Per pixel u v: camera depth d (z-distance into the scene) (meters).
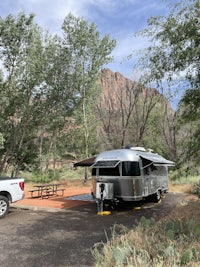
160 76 7.30
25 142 23.73
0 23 18.83
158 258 4.51
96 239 7.02
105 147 34.94
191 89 7.02
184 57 6.64
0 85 19.50
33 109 20.86
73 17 21.78
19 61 19.70
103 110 36.50
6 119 20.66
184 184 20.17
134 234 5.82
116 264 4.45
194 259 4.51
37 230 7.92
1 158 22.25
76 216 10.24
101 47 22.78
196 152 7.58
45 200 14.10
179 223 6.57
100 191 11.14
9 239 6.95
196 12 6.67
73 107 22.47
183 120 7.60
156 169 14.41
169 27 6.96
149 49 7.44
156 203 13.83
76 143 27.38
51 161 35.22
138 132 33.09
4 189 9.84
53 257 5.64
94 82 23.38
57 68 20.72
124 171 11.93
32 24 19.56
